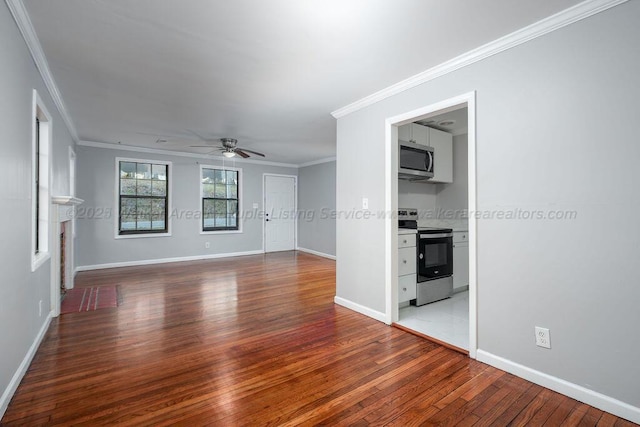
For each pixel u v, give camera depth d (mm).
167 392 1873
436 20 1894
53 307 3129
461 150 4395
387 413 1696
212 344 2553
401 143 3596
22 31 1938
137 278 4875
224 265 5996
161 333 2770
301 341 2623
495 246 2188
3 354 1677
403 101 2854
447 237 3904
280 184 7883
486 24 1941
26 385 1931
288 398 1826
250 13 1824
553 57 1909
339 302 3609
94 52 2303
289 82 2828
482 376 2070
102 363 2221
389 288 3006
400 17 1860
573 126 1837
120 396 1827
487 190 2230
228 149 5039
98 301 3684
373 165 3176
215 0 1709
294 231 8148
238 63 2463
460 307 3561
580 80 1807
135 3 1738
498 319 2174
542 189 1963
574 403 1784
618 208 1687
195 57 2373
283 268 5750
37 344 2424
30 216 2236
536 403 1784
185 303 3646
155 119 4016
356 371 2135
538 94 1976
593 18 1753
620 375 1673
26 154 2123
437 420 1641
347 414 1687
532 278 2006
